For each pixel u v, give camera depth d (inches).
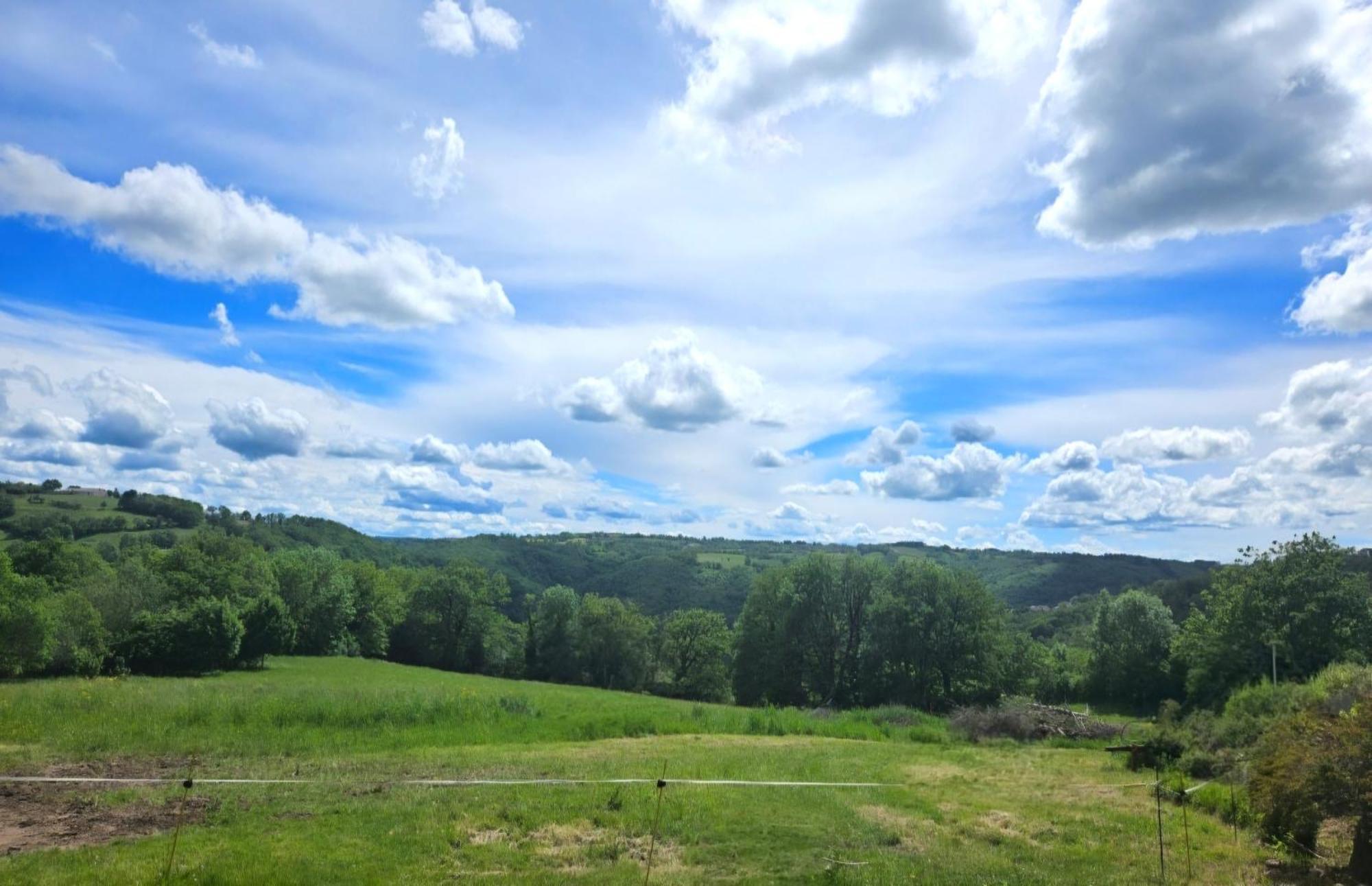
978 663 2222.0
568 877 354.6
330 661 2819.9
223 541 3164.4
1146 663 2480.3
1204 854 431.8
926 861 401.4
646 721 1007.0
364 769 591.5
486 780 548.4
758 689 2488.9
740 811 491.2
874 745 968.9
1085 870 393.7
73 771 556.1
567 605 3373.5
